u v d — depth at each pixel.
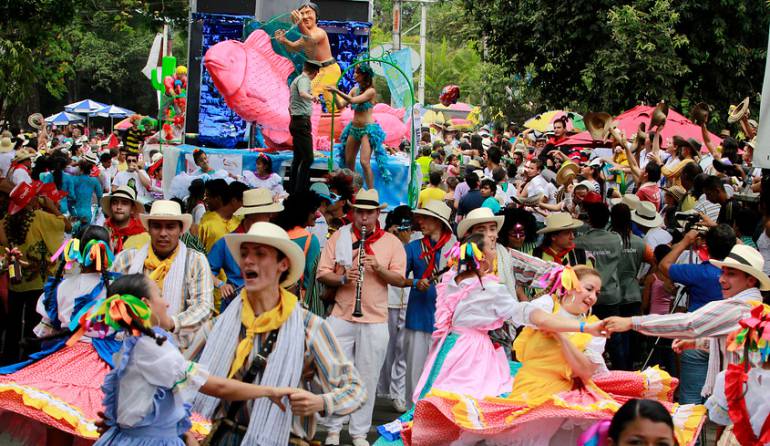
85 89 62.09
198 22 18.89
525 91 38.78
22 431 7.73
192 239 9.75
